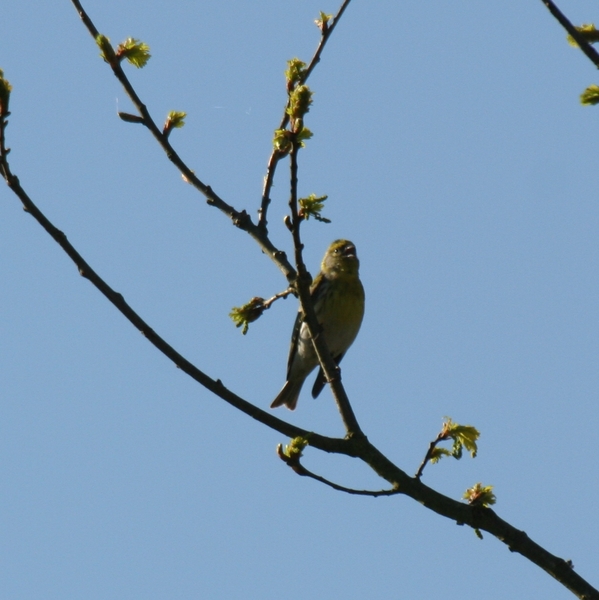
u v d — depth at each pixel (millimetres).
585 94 8312
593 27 8531
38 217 8797
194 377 9172
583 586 8672
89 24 10594
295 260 9383
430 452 9180
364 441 9312
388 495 9086
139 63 10656
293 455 9008
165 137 11117
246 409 9250
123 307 9039
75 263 8961
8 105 8477
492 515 8945
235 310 10953
